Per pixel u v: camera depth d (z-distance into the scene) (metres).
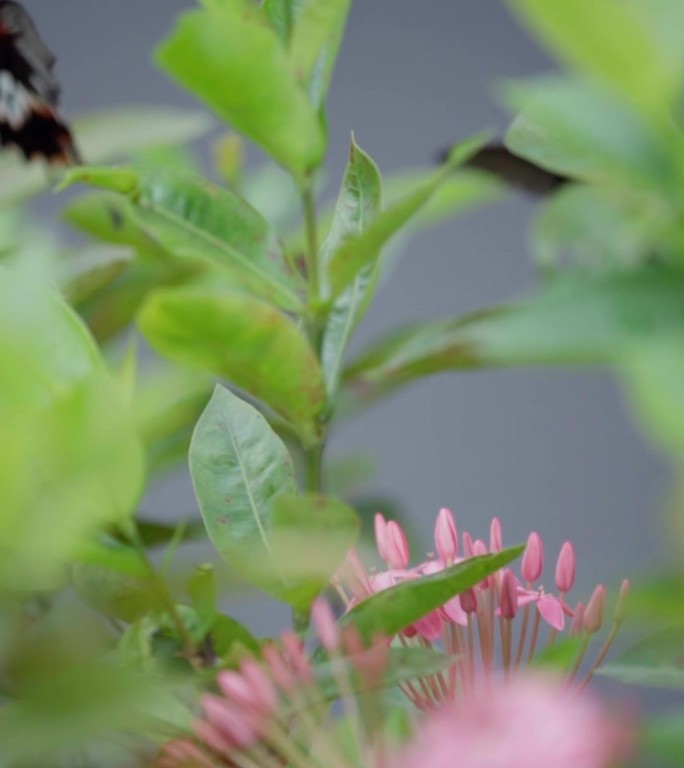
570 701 0.54
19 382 0.58
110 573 0.63
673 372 0.54
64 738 0.54
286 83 0.65
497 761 0.53
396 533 0.64
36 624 0.57
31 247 0.75
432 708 0.62
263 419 0.64
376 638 0.61
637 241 0.64
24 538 0.56
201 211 0.71
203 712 0.60
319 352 0.71
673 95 0.56
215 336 0.64
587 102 0.59
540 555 0.64
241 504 0.64
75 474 0.57
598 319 0.57
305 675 0.59
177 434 0.73
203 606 0.63
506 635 0.63
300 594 0.63
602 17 0.55
